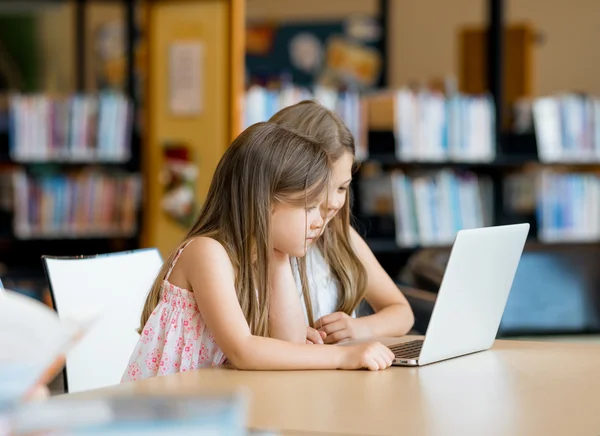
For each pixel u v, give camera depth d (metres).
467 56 6.68
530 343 2.32
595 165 5.72
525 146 5.47
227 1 4.36
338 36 8.62
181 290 2.13
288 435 1.37
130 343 2.52
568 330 4.09
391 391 1.70
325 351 1.93
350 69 8.66
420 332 3.14
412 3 8.75
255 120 4.86
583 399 1.65
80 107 5.32
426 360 1.97
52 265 2.40
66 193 5.40
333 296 2.61
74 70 8.52
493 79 5.28
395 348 2.17
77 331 1.13
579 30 8.42
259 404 1.57
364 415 1.50
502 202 5.41
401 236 5.15
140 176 5.37
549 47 8.47
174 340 2.13
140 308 2.56
